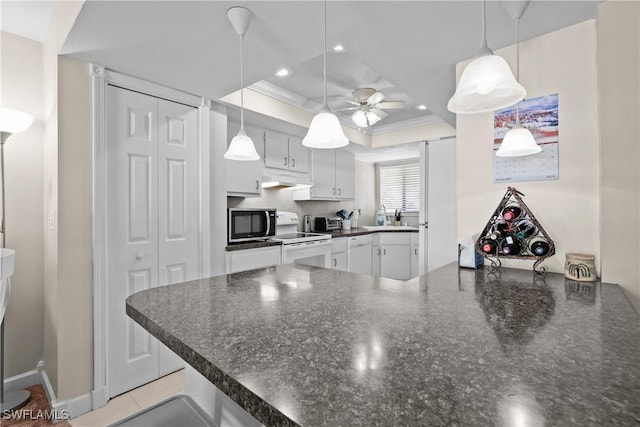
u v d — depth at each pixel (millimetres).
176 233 2205
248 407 480
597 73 1328
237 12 1336
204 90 2205
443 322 783
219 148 2537
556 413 419
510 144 1335
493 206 1650
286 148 3541
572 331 728
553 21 1430
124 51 1681
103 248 1862
